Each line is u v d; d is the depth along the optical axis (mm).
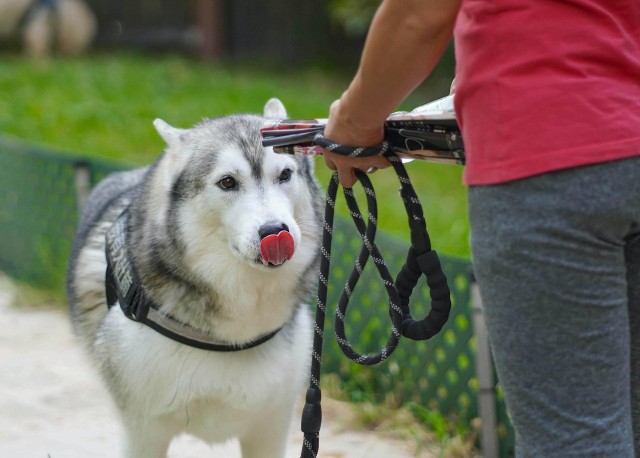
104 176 6676
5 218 7844
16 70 13852
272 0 18344
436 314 2551
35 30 16047
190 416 3367
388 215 8391
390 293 2652
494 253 2010
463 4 2051
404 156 2582
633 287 2221
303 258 3385
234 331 3244
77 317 3914
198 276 3229
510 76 1965
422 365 4945
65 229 7043
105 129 11375
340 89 15688
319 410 2715
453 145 2385
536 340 2010
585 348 1994
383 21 2045
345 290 2746
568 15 1966
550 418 2031
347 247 5484
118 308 3428
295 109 13008
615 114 1938
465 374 4648
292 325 3490
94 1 18500
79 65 14859
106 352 3420
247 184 3256
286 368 3422
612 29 1987
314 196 3551
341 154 2471
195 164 3344
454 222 8297
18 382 5332
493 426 4352
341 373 5438
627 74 1993
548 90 1934
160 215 3387
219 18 18047
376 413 4820
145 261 3326
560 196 1927
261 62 17859
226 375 3270
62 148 10398
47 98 12344
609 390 2018
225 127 3432
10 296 7129
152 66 15422
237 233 3178
